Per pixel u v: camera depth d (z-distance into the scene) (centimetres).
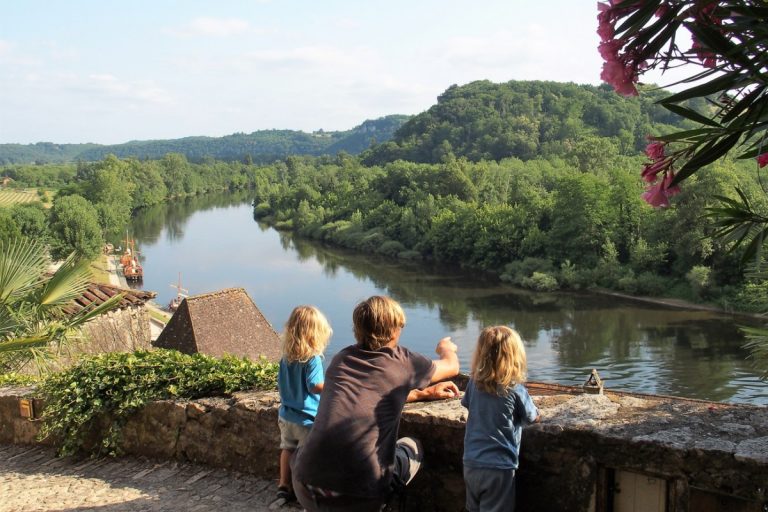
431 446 468
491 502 388
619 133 16338
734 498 352
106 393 732
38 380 966
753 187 3562
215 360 718
